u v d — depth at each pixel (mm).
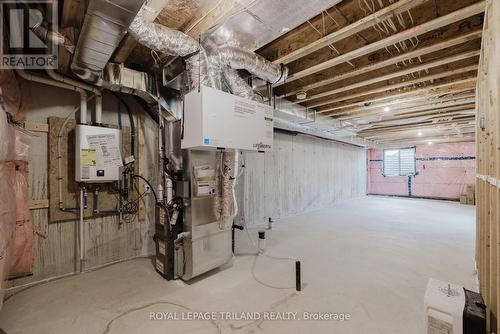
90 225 2777
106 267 2820
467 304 1464
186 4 1799
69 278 2533
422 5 1919
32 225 2389
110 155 2604
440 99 3846
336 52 2471
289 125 4664
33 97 2404
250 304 2068
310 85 3227
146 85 2607
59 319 1860
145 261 3008
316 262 2961
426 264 2891
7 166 1932
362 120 5207
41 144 2453
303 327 1778
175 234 2521
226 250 2758
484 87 1943
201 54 2137
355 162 9266
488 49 1643
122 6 1345
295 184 6059
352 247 3502
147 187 3219
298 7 1674
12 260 2174
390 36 2084
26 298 2145
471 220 5277
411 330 1742
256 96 2637
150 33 1778
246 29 1951
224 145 2197
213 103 2115
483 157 2043
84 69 2062
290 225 4855
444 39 2172
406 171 9430
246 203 4781
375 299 2143
